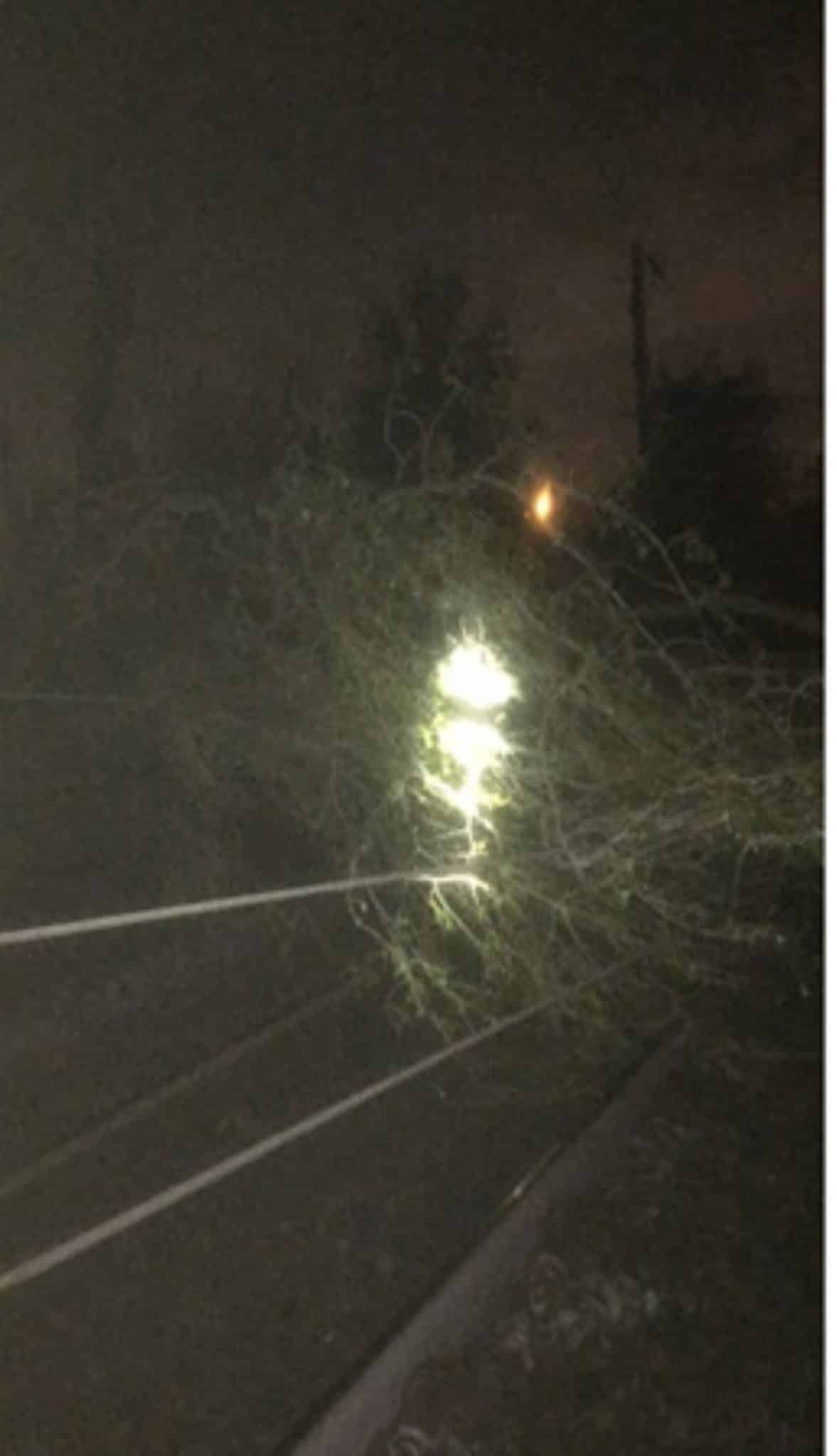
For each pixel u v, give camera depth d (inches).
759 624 839.7
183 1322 341.4
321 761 616.4
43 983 579.2
